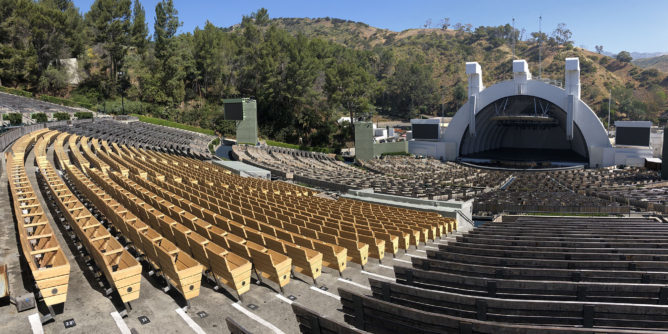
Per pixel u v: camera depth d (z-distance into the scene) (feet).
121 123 189.26
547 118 199.00
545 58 619.26
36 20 221.66
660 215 85.05
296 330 26.73
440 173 157.38
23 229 32.53
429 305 25.31
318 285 34.78
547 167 193.67
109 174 76.59
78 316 27.04
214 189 73.31
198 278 29.04
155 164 99.25
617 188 120.88
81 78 255.29
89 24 281.74
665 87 504.84
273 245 37.70
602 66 579.48
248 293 32.37
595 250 38.24
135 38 256.11
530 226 57.41
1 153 87.45
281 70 276.41
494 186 130.11
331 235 41.50
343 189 100.22
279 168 127.13
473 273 31.50
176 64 262.26
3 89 214.07
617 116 452.76
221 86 293.02
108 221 47.60
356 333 18.69
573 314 22.68
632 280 29.22
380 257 41.52
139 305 29.19
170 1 263.70
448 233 61.77
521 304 23.13
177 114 255.29
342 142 280.31
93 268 34.01
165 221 40.78
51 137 118.62
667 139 134.10
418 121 225.35
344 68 270.05
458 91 493.36
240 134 195.31
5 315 26.05
